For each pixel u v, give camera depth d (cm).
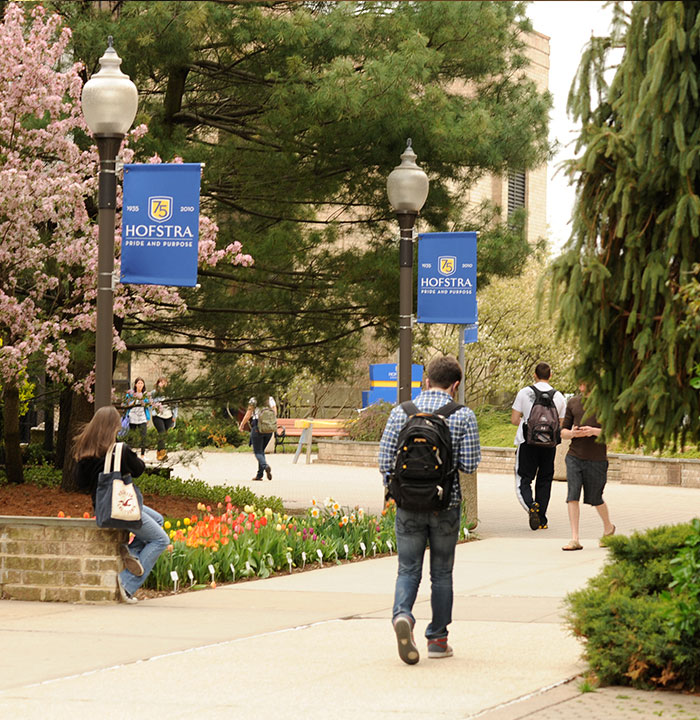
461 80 2153
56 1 1889
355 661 927
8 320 1750
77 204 1756
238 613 1177
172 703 786
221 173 1992
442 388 959
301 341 2194
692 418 798
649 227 818
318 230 2108
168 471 2298
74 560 1262
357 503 2381
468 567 1502
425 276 1772
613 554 946
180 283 1339
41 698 801
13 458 2097
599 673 840
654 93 785
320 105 1786
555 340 846
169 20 1800
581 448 1686
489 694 809
